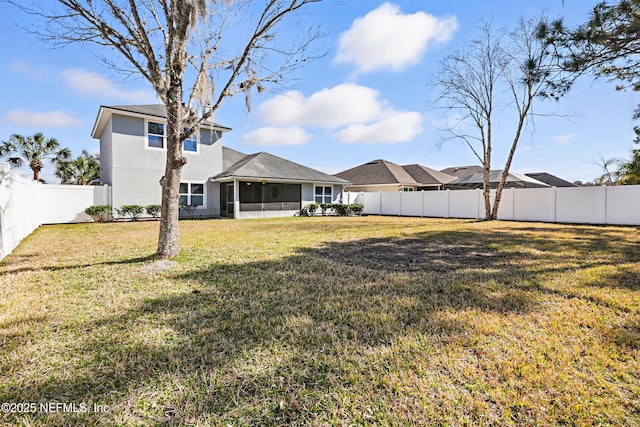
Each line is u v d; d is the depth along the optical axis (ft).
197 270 16.26
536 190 48.60
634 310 10.33
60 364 7.29
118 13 16.55
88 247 23.41
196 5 17.35
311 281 14.16
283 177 59.41
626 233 31.35
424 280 14.12
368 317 9.89
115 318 9.95
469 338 8.42
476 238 28.37
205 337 8.63
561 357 7.42
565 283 13.56
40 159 64.95
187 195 55.26
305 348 7.97
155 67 17.58
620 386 6.36
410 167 101.19
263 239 28.04
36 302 11.38
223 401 6.01
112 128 46.96
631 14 15.10
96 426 5.39
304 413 5.66
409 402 5.93
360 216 66.03
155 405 5.91
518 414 5.61
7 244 20.58
